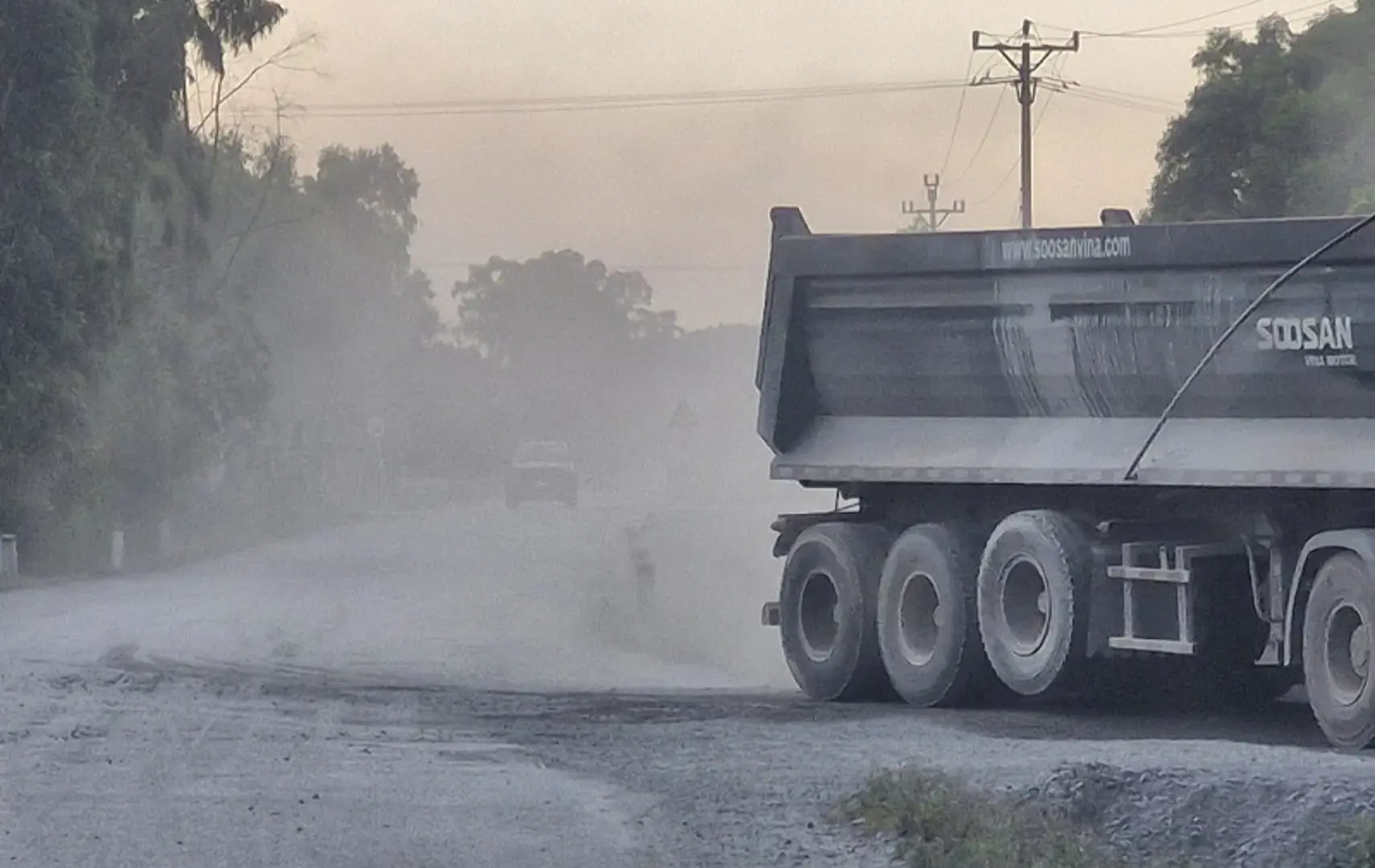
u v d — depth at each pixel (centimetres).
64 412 14150
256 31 17875
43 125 13475
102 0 15100
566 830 3559
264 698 5662
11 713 5169
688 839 3491
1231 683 5659
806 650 6175
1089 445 5503
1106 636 5356
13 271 13388
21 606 10444
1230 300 5147
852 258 6003
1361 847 3366
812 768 4294
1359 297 4881
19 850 3328
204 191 18188
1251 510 5200
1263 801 3647
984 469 5725
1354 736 4631
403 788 4009
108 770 4212
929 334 5878
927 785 3722
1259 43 16462
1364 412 4925
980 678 5725
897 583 5900
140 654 7344
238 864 3222
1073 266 5481
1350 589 4672
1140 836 3591
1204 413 5250
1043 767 4081
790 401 6322
